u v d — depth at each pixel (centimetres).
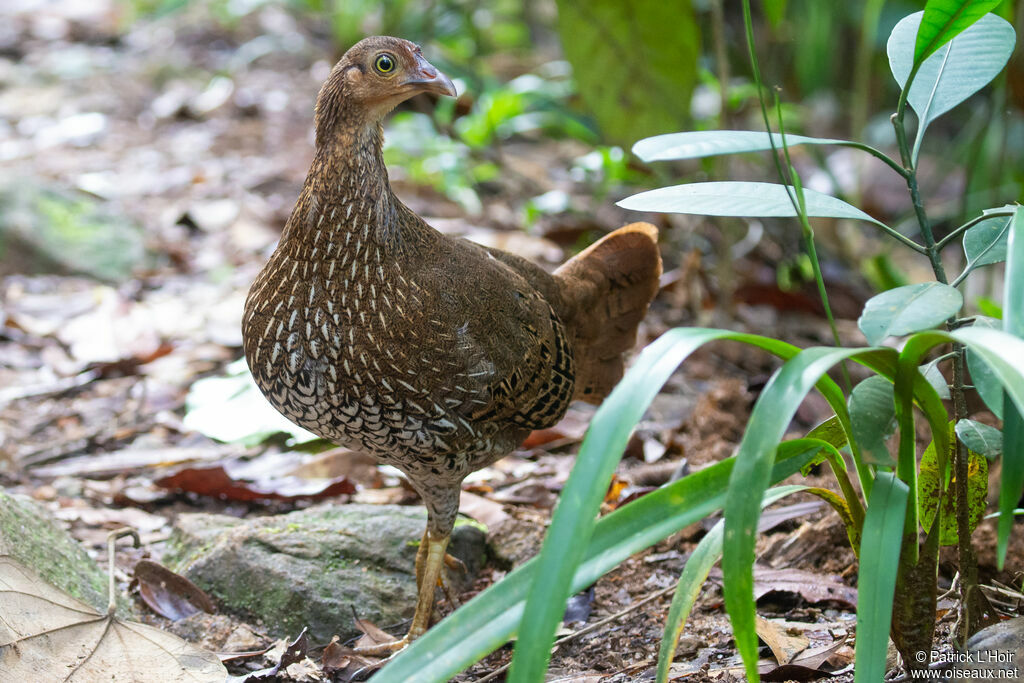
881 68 1255
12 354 746
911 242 339
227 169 1084
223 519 534
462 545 514
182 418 671
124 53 1502
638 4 712
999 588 429
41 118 1255
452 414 427
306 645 438
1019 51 758
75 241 873
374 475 604
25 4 1750
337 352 409
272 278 419
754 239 887
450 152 949
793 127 998
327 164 411
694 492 304
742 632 286
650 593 483
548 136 1181
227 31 1574
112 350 734
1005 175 973
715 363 754
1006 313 278
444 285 422
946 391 352
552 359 469
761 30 1085
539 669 261
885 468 341
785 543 500
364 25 1248
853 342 794
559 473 605
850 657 406
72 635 402
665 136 326
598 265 524
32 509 479
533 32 1420
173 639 413
